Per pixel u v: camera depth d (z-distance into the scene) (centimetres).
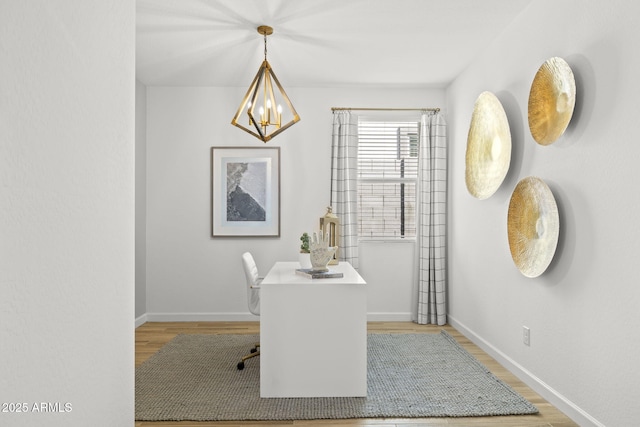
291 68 467
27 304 72
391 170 542
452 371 354
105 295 98
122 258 106
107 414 98
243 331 482
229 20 353
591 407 253
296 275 345
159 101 528
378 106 535
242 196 532
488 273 400
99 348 95
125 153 108
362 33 378
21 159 71
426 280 518
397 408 285
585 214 258
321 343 303
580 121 263
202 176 530
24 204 71
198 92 530
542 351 306
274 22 356
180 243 530
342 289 303
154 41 395
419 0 320
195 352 406
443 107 537
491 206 392
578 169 265
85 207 89
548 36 299
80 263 87
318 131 534
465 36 383
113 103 101
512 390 313
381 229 542
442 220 520
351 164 528
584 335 260
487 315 404
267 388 302
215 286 532
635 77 219
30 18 72
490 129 376
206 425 264
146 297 529
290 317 303
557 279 288
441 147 521
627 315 224
